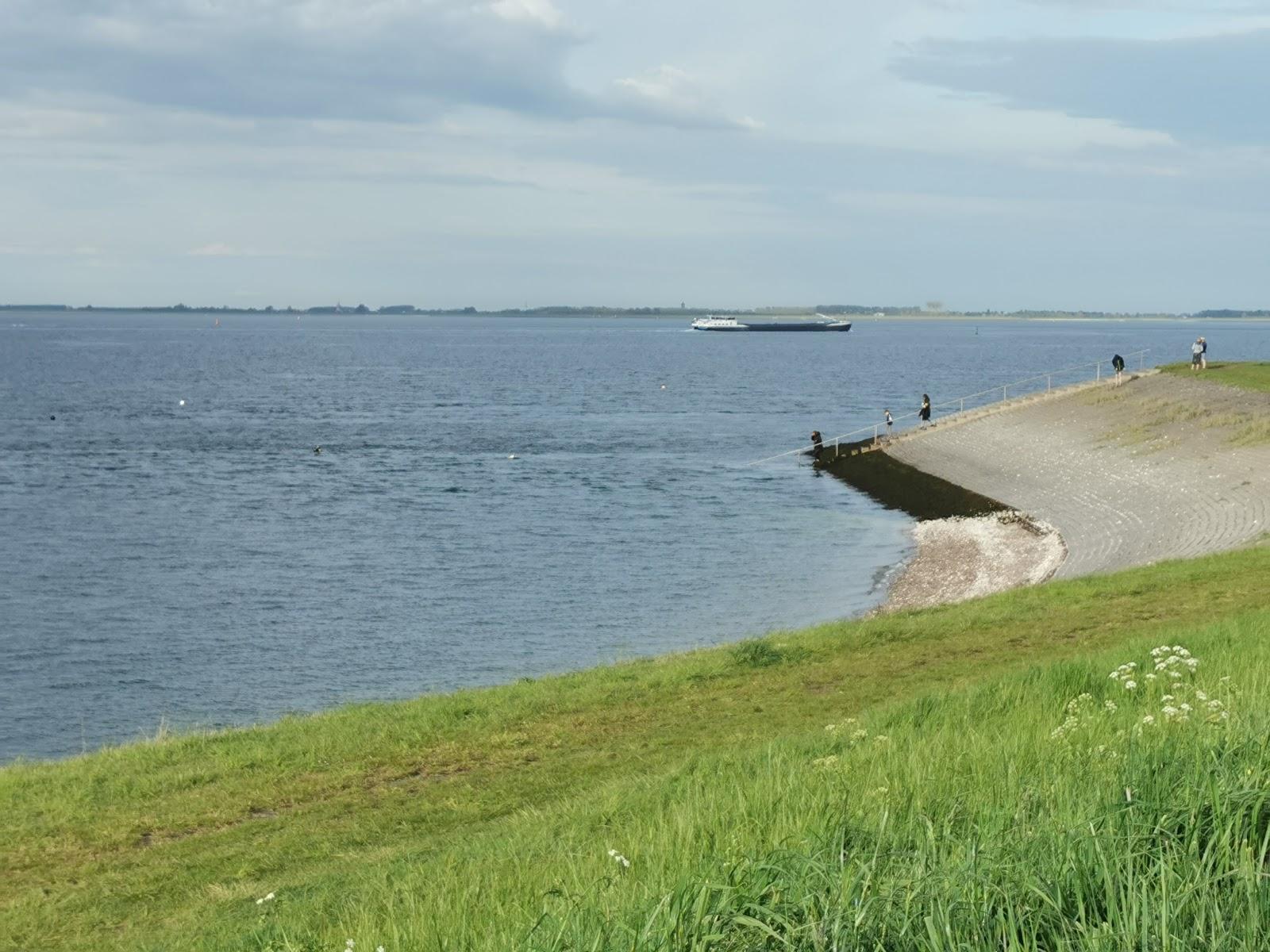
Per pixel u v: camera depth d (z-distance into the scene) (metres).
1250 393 64.50
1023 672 16.09
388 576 46.34
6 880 13.48
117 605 41.81
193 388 153.38
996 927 5.55
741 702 18.81
